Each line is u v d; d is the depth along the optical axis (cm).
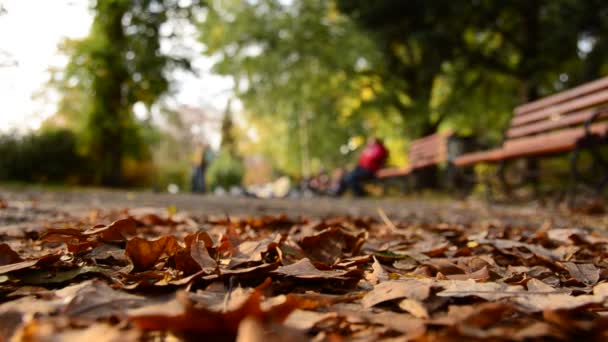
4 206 462
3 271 134
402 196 1408
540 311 108
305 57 1809
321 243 196
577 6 1295
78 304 104
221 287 132
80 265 154
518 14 1531
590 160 1171
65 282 139
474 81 1819
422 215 543
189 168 2497
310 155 2636
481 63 1592
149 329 91
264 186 2053
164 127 3619
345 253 198
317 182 1698
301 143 2516
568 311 110
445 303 119
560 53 1408
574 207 578
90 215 382
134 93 1477
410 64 1858
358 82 1905
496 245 224
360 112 2011
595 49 1374
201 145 1722
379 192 1714
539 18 1516
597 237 284
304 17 1808
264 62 1812
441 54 1539
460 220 467
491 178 826
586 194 732
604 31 1348
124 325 92
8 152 1458
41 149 1476
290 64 1823
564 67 1622
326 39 1809
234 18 1873
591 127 560
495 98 1902
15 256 153
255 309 84
